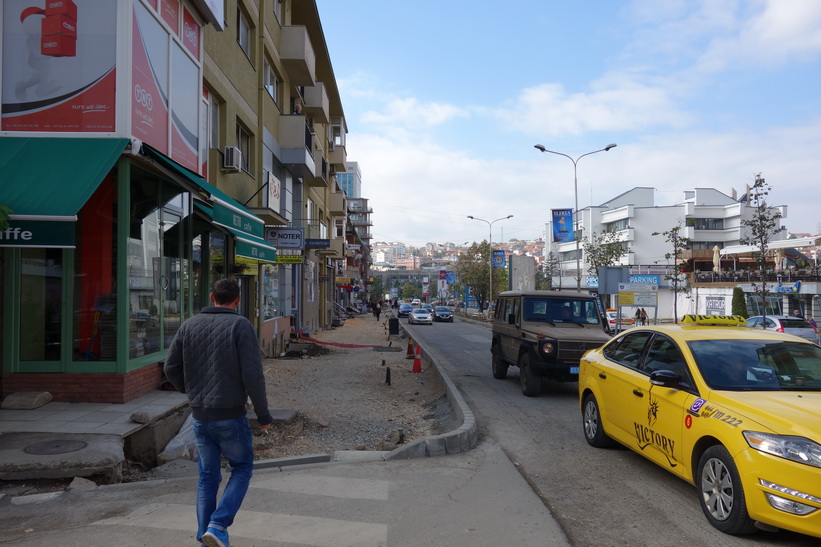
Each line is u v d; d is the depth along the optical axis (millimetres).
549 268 78562
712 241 70750
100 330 7621
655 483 5707
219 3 11352
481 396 11148
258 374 3775
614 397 6547
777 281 39938
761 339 5734
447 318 50750
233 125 14297
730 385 5062
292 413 8906
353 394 11688
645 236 71188
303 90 25469
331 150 36656
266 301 18359
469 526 4527
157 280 8789
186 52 10102
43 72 7598
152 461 6547
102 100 7613
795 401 4629
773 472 4047
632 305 32250
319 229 30500
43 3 7625
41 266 7605
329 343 22781
